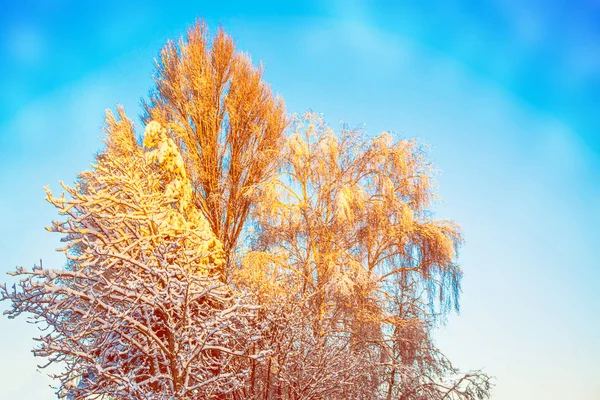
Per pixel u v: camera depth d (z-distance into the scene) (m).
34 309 7.71
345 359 11.59
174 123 16.70
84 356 7.89
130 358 9.02
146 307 8.50
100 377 8.32
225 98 17.53
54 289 7.55
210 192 16.61
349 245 15.40
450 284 15.29
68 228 8.00
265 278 12.13
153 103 17.83
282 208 14.99
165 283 8.19
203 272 9.71
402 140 16.39
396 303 15.27
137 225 8.88
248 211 16.33
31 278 7.61
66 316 8.54
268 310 10.88
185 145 17.11
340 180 15.70
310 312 12.45
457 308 15.20
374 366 13.21
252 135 17.56
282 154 16.14
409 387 13.64
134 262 8.13
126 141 15.17
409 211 15.28
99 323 8.48
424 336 14.54
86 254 8.11
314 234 14.91
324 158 15.84
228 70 17.88
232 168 16.97
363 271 14.01
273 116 17.78
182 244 9.23
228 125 17.50
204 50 17.83
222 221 16.22
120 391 7.96
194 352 8.29
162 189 11.47
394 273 15.67
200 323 8.61
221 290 9.72
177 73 17.61
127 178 8.91
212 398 9.71
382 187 15.71
